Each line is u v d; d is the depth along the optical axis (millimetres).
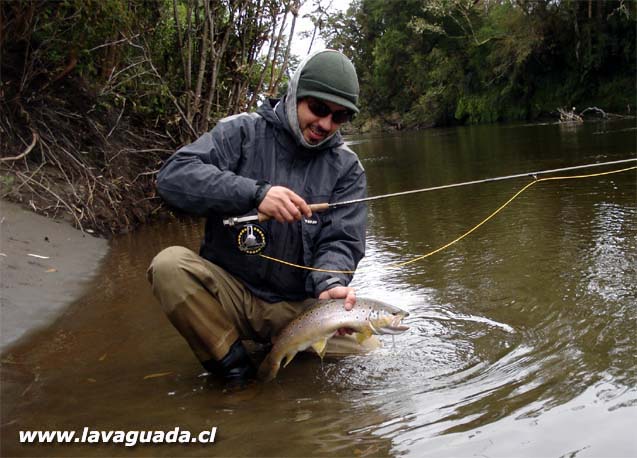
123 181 6660
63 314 3592
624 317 2953
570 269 3795
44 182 5793
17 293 3752
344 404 2385
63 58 6023
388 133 35406
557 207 5746
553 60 29312
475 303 3414
